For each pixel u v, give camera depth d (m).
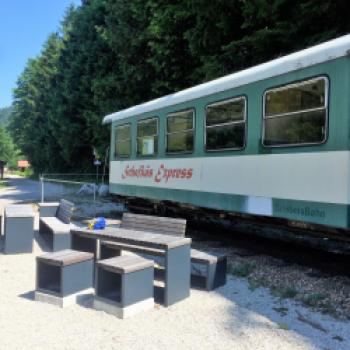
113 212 13.90
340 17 10.14
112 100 19.61
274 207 6.69
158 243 5.10
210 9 12.01
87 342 4.04
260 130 6.98
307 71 6.21
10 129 68.06
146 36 15.47
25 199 19.44
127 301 4.64
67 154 33.81
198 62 14.45
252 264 6.87
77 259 5.07
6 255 7.64
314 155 6.05
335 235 6.32
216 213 8.54
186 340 4.11
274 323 4.56
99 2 23.84
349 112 5.60
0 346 3.95
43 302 5.09
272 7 10.52
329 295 5.43
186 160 8.80
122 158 11.55
